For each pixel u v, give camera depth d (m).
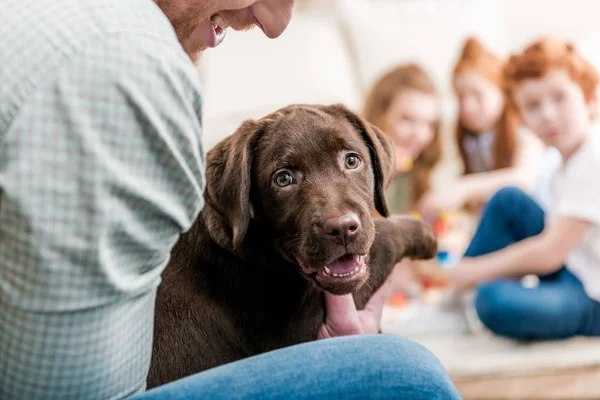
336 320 1.96
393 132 4.50
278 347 1.89
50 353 1.01
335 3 5.05
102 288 1.01
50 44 0.99
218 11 1.49
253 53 4.81
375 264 2.10
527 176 4.50
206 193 1.87
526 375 3.15
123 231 1.01
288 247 1.87
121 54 1.00
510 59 3.94
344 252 1.76
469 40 4.63
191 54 1.61
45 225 0.95
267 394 1.10
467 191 4.40
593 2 4.99
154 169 1.05
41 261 0.96
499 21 4.99
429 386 1.14
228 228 1.83
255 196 1.93
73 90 0.97
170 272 1.80
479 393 3.17
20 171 0.95
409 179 4.55
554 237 3.49
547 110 3.66
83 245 0.97
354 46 4.95
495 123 4.58
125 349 1.09
